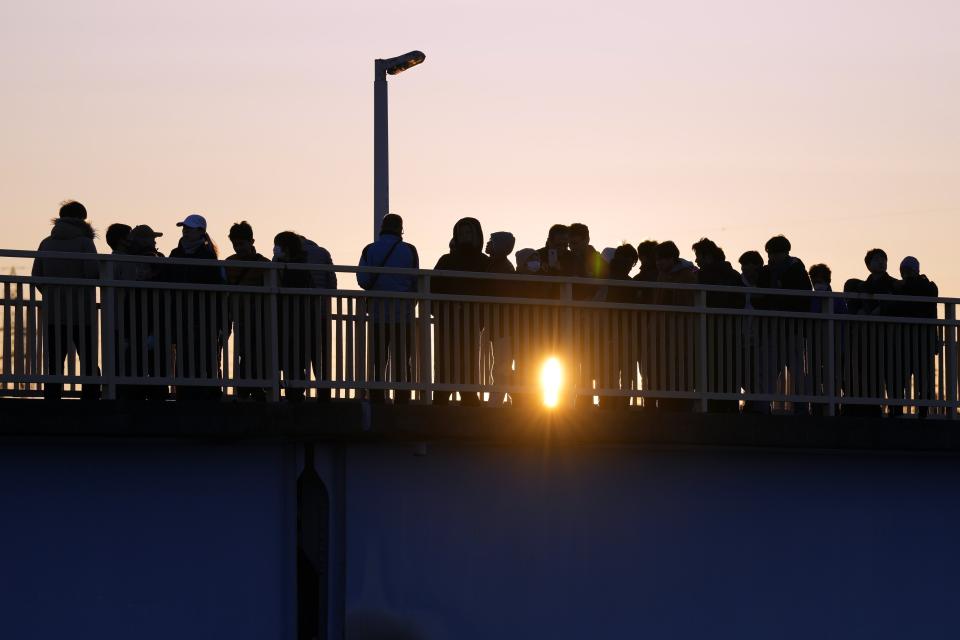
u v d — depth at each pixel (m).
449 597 29.36
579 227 31.97
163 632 27.55
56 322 27.09
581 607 30.28
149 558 27.55
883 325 33.38
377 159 42.62
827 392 32.62
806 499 32.22
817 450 32.25
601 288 31.91
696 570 31.22
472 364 29.88
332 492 28.94
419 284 29.44
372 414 27.95
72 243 27.88
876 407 34.25
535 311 30.44
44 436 26.81
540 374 30.36
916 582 33.00
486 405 30.19
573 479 30.42
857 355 32.97
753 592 31.62
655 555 30.94
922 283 34.50
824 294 32.62
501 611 29.67
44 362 27.08
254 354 28.36
